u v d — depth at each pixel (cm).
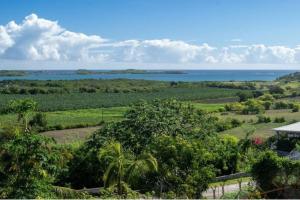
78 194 2728
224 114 10819
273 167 3266
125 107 13475
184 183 3341
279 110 11500
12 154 2594
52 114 11519
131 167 3212
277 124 8681
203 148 3869
